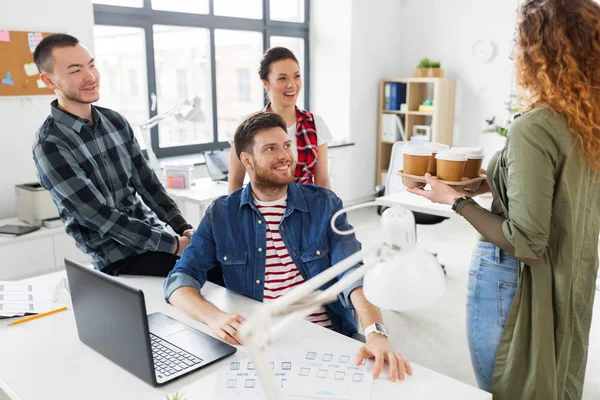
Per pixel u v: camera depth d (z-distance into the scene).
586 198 1.46
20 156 3.64
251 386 1.22
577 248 1.48
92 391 1.22
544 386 1.48
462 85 5.71
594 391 2.46
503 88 5.41
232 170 2.62
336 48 5.75
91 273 1.31
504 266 1.53
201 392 1.21
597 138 1.38
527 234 1.37
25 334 1.52
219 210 1.78
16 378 1.28
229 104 5.50
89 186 2.06
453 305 3.40
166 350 1.39
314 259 1.73
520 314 1.50
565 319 1.48
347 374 1.26
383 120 6.00
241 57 5.53
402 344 2.91
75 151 2.09
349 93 5.73
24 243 3.17
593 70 1.37
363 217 5.59
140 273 2.09
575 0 1.36
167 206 2.39
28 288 1.81
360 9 5.62
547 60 1.38
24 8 3.53
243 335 0.74
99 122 2.20
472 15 5.52
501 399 1.55
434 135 5.58
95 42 4.14
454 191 1.59
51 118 2.11
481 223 1.49
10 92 3.52
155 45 4.76
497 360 1.55
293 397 1.18
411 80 5.66
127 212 2.30
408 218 0.75
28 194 3.27
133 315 1.22
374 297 0.75
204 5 5.06
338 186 5.82
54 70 2.06
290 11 5.85
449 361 2.73
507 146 1.43
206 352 1.38
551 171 1.37
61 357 1.38
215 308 1.56
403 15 6.07
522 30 1.44
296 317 0.75
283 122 1.72
